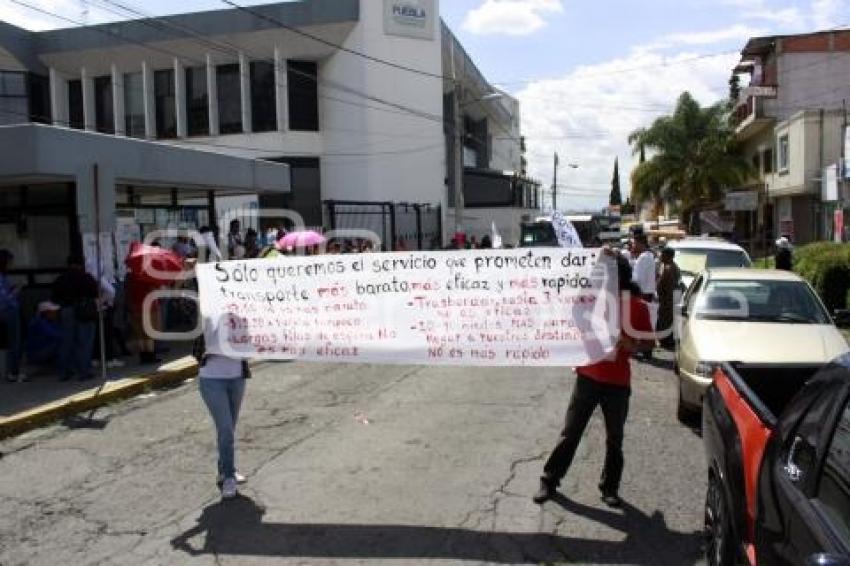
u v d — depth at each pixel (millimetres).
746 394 4828
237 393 6820
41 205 14086
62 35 42031
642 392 10555
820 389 3842
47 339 11883
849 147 27719
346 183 40594
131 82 42406
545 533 5750
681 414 8938
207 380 6613
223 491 6574
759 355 8383
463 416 9117
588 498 6445
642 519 6000
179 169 15383
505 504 6320
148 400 10625
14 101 42125
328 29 39438
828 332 8992
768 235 41125
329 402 10023
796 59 39344
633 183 47875
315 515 6168
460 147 38688
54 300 11469
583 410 6293
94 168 11203
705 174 44688
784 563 3414
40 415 9320
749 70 45281
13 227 14242
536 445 7902
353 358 7035
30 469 7617
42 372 12023
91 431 8992
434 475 7031
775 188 38219
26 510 6496
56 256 14086
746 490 4262
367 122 40188
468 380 11242
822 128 32906
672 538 5648
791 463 3777
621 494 6543
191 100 41125
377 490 6680
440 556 5395
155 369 12094
